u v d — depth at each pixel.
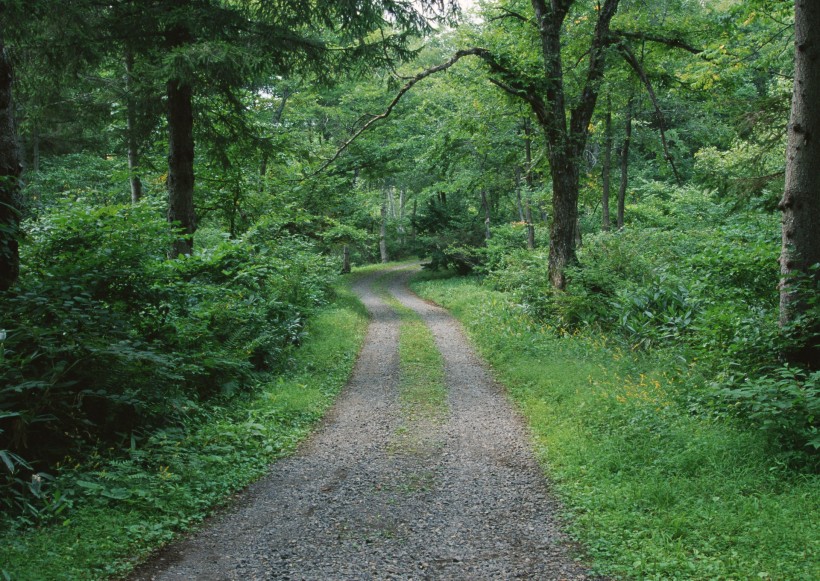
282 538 5.12
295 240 18.97
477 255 32.44
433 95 27.31
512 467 6.91
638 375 9.86
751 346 7.34
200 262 11.54
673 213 25.50
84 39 11.27
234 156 15.75
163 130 15.41
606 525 5.03
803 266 7.20
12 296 6.72
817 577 3.92
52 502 5.20
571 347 12.86
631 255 16.45
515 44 18.88
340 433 8.59
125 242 8.35
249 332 11.45
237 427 7.94
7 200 6.82
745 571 4.09
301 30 12.70
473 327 17.92
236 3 12.29
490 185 27.73
